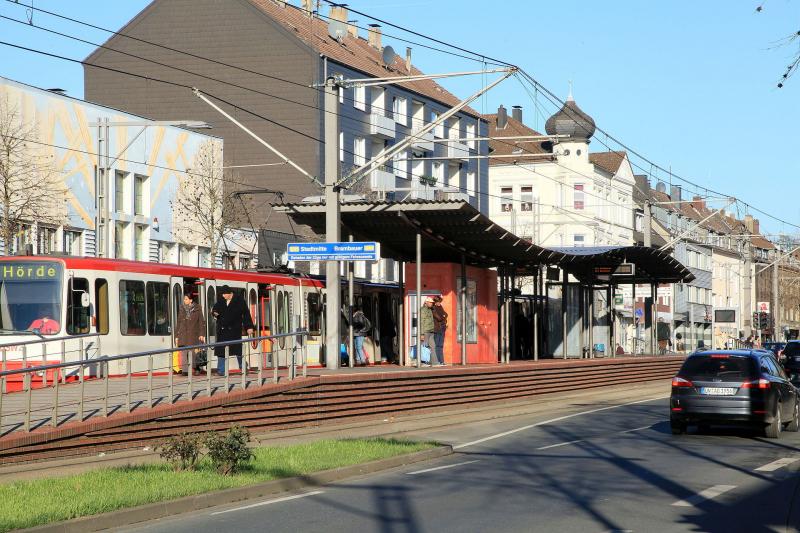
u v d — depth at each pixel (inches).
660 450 816.9
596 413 1198.9
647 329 2317.9
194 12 2625.5
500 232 1250.6
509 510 514.0
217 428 823.1
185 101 2625.5
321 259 1117.7
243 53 2605.8
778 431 920.9
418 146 3009.4
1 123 1542.8
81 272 1106.7
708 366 925.2
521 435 943.0
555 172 3496.6
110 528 459.2
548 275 1785.2
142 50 2645.2
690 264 4288.9
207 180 2111.2
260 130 2596.0
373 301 1647.4
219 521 478.3
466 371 1217.4
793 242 4128.9
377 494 571.5
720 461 739.4
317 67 2568.9
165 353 786.8
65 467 639.8
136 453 717.9
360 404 1010.1
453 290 1358.3
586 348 1818.4
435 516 494.0
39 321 1088.8
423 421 1058.7
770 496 566.6
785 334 4820.4
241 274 1344.7
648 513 505.7
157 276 1189.7
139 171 1953.7
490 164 3558.1
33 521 433.1
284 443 820.6
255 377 893.8
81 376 706.8
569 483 619.5
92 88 2662.4
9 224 1472.7
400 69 3034.0
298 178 2564.0
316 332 1503.4
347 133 2691.9
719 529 461.4
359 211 1146.0
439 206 1126.4
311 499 552.1
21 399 665.6
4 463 629.9
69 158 1759.4
